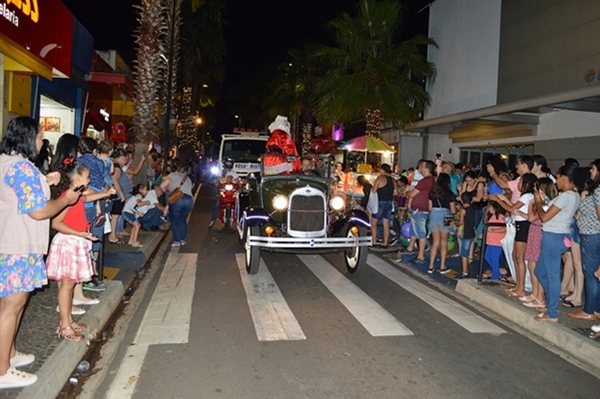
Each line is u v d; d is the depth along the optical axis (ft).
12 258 12.56
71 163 15.25
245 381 15.48
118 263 29.58
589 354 18.10
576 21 49.06
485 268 31.07
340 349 18.25
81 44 49.98
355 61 65.36
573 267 24.35
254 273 28.58
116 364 16.71
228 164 47.83
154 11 43.57
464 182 34.53
